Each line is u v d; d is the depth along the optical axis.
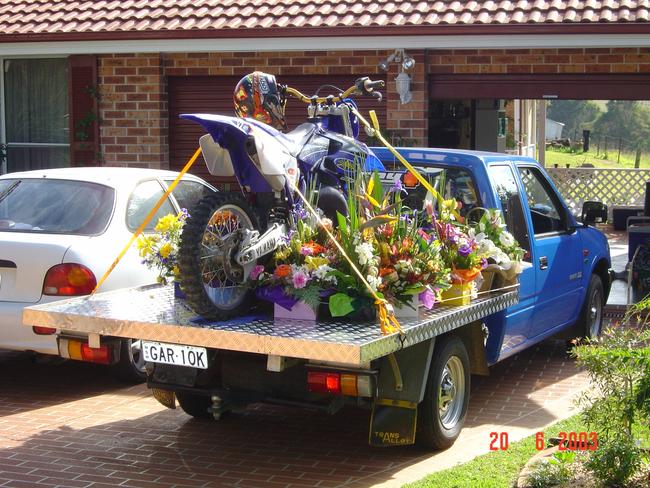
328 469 5.93
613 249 15.98
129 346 7.68
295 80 12.59
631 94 11.46
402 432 5.71
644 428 5.55
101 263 7.32
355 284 5.48
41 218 7.67
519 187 7.71
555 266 8.14
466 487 5.35
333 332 5.24
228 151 5.80
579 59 11.52
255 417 7.08
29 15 13.13
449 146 14.83
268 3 12.65
